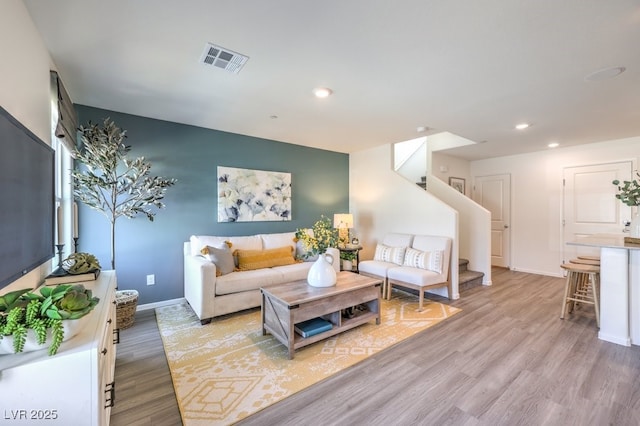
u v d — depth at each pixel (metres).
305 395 1.85
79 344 1.07
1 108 1.13
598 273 2.99
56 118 2.16
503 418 1.63
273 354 2.37
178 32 1.77
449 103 2.93
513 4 1.52
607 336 2.58
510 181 5.64
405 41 1.87
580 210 4.80
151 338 2.65
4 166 1.16
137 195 3.00
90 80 2.41
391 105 2.99
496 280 4.82
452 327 2.91
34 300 1.08
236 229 4.12
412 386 1.94
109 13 1.59
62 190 2.67
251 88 2.58
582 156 4.77
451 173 5.79
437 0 1.49
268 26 1.71
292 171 4.75
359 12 1.58
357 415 1.67
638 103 2.90
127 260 3.30
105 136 2.70
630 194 2.84
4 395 0.94
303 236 3.07
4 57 1.31
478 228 4.70
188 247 3.60
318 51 1.99
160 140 3.49
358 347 2.49
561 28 1.71
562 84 2.47
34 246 1.51
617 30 1.72
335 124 3.68
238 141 4.14
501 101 2.87
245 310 3.37
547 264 5.18
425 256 3.77
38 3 1.51
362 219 5.31
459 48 1.94
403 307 3.52
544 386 1.93
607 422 1.60
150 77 2.37
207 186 3.85
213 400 1.80
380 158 4.96
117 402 1.78
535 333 2.76
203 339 2.63
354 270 4.79
